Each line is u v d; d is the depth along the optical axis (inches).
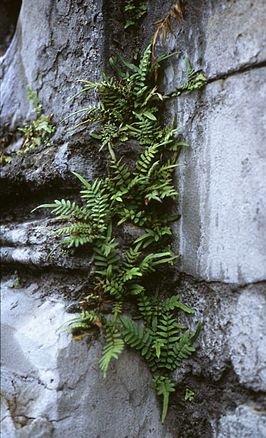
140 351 47.3
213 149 44.9
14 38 61.0
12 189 56.4
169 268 48.1
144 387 47.3
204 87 45.8
